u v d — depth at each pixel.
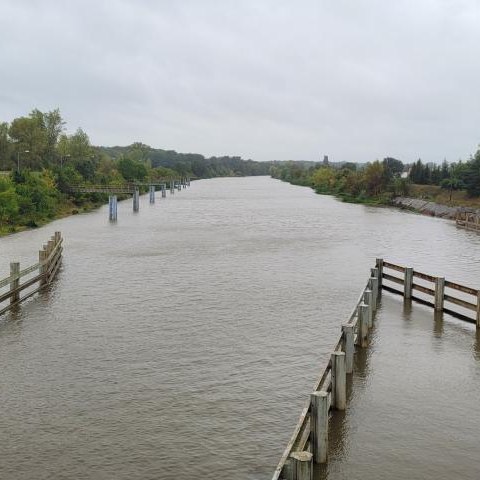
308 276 32.22
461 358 18.31
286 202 106.31
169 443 12.97
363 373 17.00
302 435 11.66
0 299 23.08
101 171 127.69
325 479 11.37
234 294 27.50
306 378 16.77
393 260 38.22
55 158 135.00
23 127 123.62
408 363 17.86
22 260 36.62
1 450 12.60
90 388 16.00
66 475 11.65
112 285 29.36
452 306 25.05
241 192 151.00
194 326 22.02
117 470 11.86
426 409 14.55
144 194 131.38
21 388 15.98
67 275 32.00
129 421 14.02
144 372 17.22
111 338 20.48
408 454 12.34
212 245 45.31
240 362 18.08
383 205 95.94
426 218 71.94
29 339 20.33
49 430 13.54
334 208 90.00
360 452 12.42
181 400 15.23
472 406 14.73
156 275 32.22
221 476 11.66
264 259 38.28
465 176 91.75
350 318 18.19
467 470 11.71
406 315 23.36
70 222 63.81
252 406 14.88
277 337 20.69
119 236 51.00
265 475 11.72
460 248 44.47
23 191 63.75
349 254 40.88
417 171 114.38
